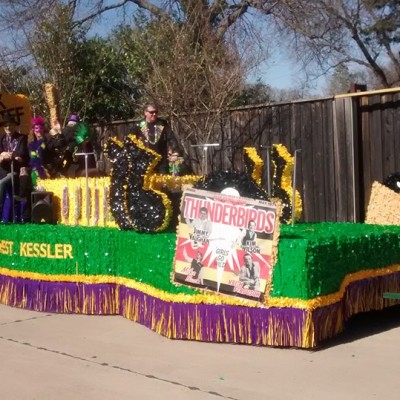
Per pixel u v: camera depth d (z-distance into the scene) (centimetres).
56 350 564
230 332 564
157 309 600
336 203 983
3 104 1156
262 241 552
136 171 638
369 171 954
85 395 457
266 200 575
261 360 527
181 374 497
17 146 938
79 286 684
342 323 586
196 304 572
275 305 550
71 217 812
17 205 928
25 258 712
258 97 1480
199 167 1164
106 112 1611
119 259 674
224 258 565
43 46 1555
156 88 1215
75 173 949
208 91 1176
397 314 692
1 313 700
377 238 634
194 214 576
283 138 1050
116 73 1600
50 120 1365
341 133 970
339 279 579
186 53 1233
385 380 479
